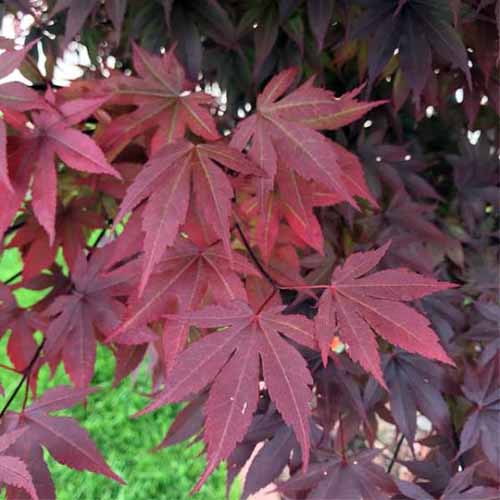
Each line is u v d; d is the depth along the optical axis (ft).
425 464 4.60
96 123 4.16
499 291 5.58
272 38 4.73
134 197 2.77
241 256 3.14
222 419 2.50
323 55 5.50
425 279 2.88
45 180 2.95
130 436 9.77
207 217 2.82
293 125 3.10
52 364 4.18
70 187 4.60
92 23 4.83
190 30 4.46
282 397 2.55
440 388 4.83
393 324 2.77
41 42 5.34
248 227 3.68
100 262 3.88
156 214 2.74
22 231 4.34
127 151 4.15
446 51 4.04
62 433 3.24
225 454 2.45
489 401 4.61
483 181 6.28
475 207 6.24
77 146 2.96
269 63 5.24
